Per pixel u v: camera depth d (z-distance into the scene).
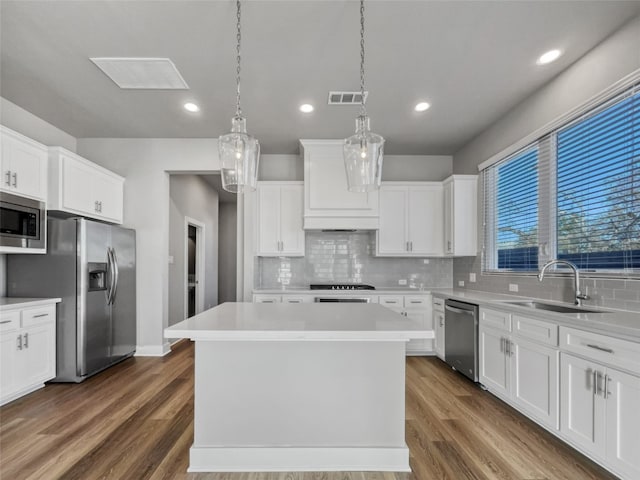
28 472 1.87
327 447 1.92
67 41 2.36
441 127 3.88
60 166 3.24
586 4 2.02
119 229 3.82
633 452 1.62
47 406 2.71
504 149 3.53
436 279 4.80
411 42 2.37
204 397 1.92
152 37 2.32
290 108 3.40
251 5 2.02
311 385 1.93
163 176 4.26
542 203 3.00
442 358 3.91
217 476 1.85
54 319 3.17
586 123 2.52
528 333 2.39
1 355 2.66
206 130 3.98
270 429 1.92
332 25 2.20
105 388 3.09
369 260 4.80
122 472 1.87
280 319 1.95
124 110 3.45
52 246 3.25
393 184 4.48
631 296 2.15
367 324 1.80
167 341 4.38
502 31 2.26
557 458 2.00
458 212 4.15
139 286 4.21
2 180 2.76
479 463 1.96
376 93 3.09
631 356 1.63
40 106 3.37
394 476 1.85
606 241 2.35
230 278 8.33
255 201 4.47
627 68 2.18
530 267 3.18
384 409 1.95
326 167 4.32
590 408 1.87
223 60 2.58
